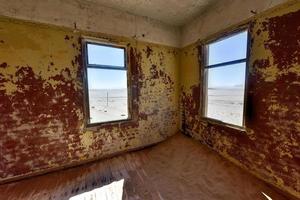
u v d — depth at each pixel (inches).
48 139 93.2
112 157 115.5
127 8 111.9
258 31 81.6
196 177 89.7
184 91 141.9
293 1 67.5
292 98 69.2
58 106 94.9
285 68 71.2
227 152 101.6
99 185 84.4
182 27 141.4
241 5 89.9
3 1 78.8
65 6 94.0
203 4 108.5
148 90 129.9
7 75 81.2
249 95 87.2
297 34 66.9
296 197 68.9
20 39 83.3
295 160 68.9
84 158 105.3
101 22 106.3
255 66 83.7
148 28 126.6
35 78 87.8
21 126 85.7
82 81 101.5
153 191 79.4
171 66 141.6
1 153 82.1
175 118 148.0
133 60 120.6
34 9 85.8
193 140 130.0
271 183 78.0
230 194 75.5
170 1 104.3
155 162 108.7
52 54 91.6
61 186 83.4
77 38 98.7
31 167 89.5
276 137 75.5
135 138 125.7
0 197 75.0
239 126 94.1
